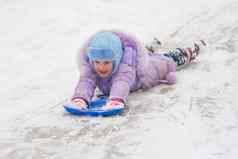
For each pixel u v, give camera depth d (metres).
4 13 8.76
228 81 4.84
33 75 5.77
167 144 3.67
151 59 4.89
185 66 5.38
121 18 8.00
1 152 3.78
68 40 7.13
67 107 4.23
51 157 3.62
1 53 6.72
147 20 7.77
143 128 3.96
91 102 4.47
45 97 5.01
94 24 7.81
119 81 4.38
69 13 8.44
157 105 4.40
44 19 8.24
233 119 4.02
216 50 5.81
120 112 4.25
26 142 3.91
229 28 6.70
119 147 3.69
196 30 6.86
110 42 4.35
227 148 3.54
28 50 6.80
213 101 4.40
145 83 4.75
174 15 7.86
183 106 4.33
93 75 4.53
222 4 8.05
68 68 5.91
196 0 8.55
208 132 3.81
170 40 6.57
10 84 5.52
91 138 3.86
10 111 4.69
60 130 4.05
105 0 9.09
